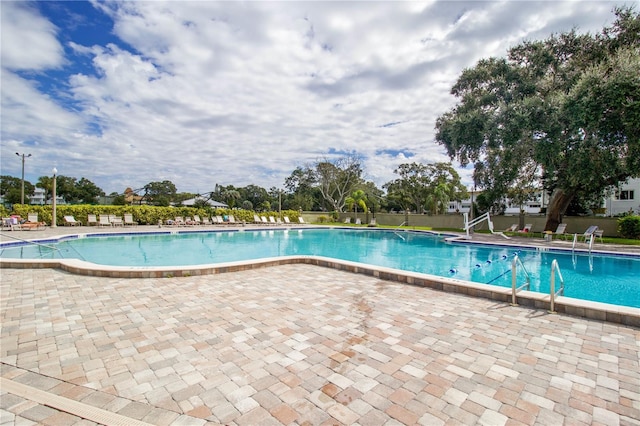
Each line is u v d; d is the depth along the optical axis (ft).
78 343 9.92
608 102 38.37
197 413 6.61
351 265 21.18
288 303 14.29
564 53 50.90
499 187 53.88
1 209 55.31
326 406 6.89
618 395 7.36
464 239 47.50
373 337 10.60
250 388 7.55
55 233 46.42
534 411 6.76
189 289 16.51
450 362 8.91
